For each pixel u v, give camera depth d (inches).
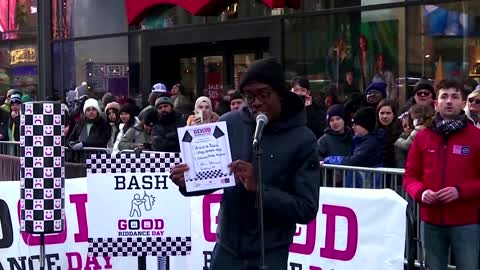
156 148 347.3
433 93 295.4
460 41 373.4
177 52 551.8
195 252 259.0
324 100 417.7
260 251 156.2
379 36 408.5
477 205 221.0
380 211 233.0
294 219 155.4
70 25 613.0
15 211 263.4
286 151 157.0
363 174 263.6
